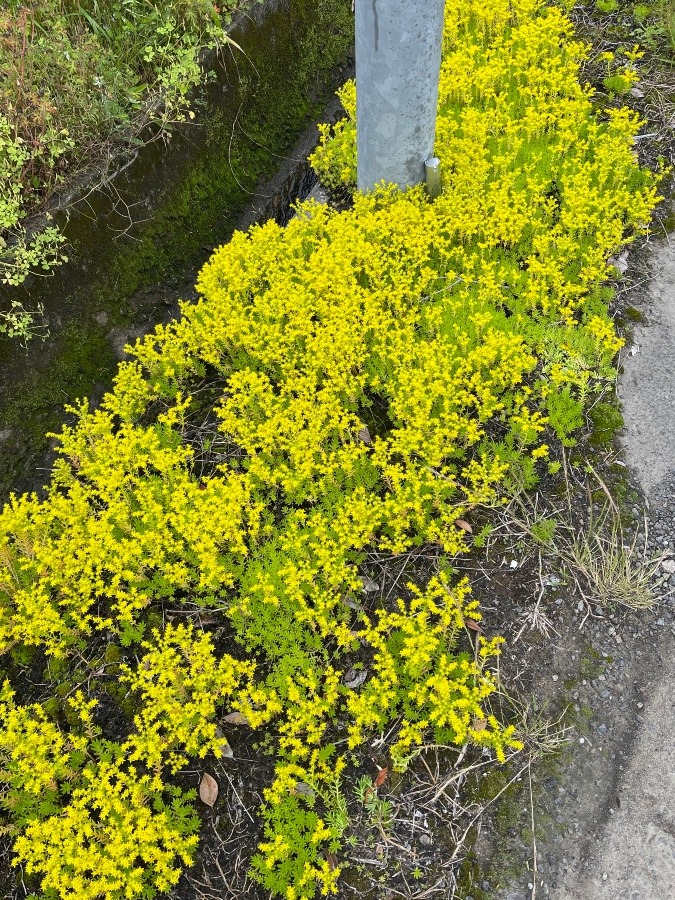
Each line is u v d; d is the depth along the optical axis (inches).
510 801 30.8
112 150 45.6
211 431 44.7
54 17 47.7
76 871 29.5
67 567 37.1
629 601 34.9
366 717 31.8
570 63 56.9
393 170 49.1
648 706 32.5
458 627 34.4
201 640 34.4
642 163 53.5
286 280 46.5
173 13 51.3
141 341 48.1
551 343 43.6
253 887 30.0
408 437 39.0
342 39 65.3
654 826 29.7
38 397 43.1
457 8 61.4
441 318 43.9
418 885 29.3
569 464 39.9
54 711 34.9
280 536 37.8
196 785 32.7
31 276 41.9
